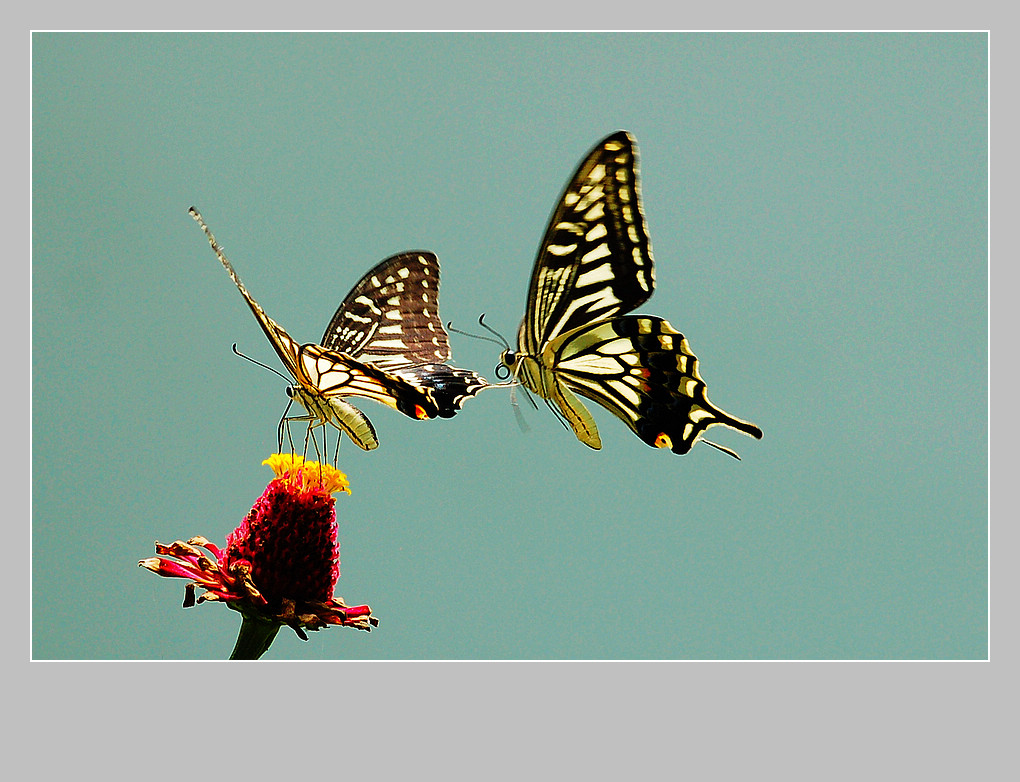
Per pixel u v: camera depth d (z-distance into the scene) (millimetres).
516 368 1539
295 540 1512
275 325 1515
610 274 1537
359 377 1514
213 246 1504
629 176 1534
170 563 1506
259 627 1510
